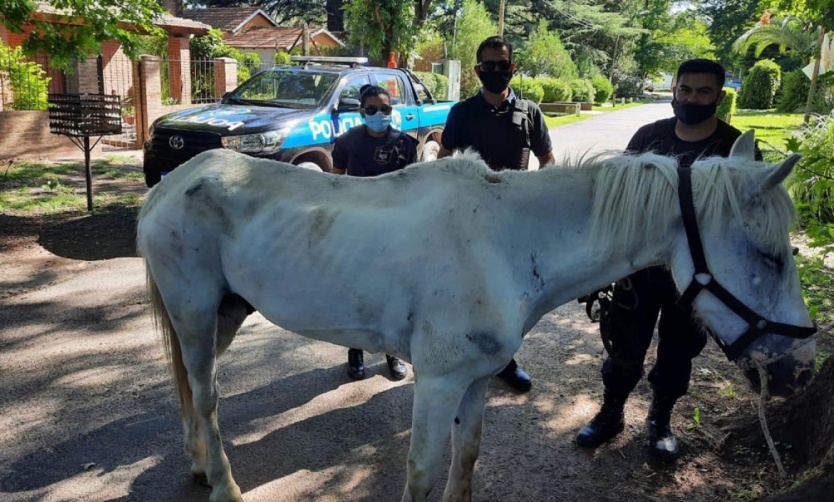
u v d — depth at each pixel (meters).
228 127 7.21
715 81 2.85
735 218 2.24
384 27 16.23
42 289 5.63
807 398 3.18
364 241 2.46
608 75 44.22
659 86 67.69
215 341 2.93
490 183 2.47
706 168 2.32
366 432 3.57
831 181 3.31
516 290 2.40
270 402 3.88
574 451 3.40
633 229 2.35
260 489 3.08
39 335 4.67
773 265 2.23
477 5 28.11
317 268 2.52
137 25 8.93
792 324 2.23
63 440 3.38
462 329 2.33
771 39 22.19
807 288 5.62
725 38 49.00
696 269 2.29
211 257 2.77
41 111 11.91
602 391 4.07
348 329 2.57
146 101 13.50
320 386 4.09
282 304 2.64
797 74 28.23
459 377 2.39
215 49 19.47
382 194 2.57
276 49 27.56
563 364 4.48
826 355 4.43
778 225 2.22
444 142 4.00
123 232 7.43
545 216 2.43
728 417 3.64
